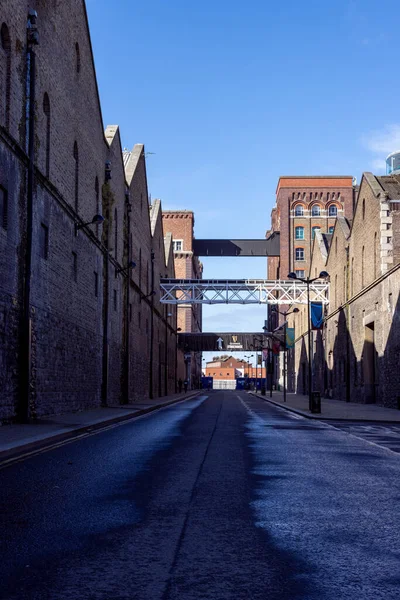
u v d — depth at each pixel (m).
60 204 23.72
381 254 35.16
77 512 6.86
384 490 8.36
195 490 8.20
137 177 43.66
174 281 57.22
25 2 19.84
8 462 10.91
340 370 47.47
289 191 89.75
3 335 17.88
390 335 33.75
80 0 26.69
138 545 5.48
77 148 26.67
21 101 19.50
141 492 8.05
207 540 5.67
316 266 60.56
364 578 4.59
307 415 26.45
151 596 4.17
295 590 4.32
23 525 6.25
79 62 26.91
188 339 80.12
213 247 94.06
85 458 11.48
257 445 13.95
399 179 39.72
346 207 89.38
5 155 18.00
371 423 23.31
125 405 34.69
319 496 7.87
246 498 7.68
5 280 18.02
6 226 18.09
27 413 19.25
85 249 27.98
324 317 54.28
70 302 25.36
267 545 5.50
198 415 26.92
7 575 4.61
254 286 54.22
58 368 23.48
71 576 4.59
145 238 48.22
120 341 37.03
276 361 95.12
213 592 4.26
